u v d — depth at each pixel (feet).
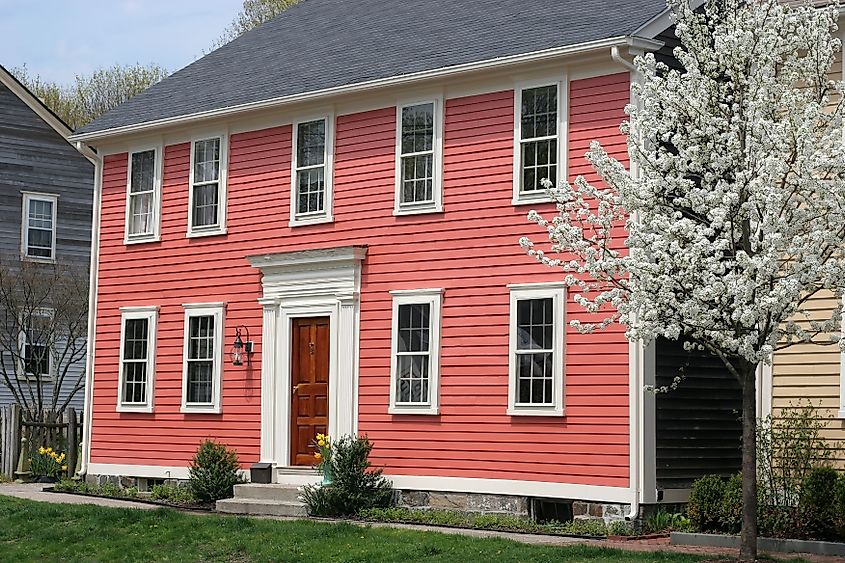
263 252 77.36
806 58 49.93
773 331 47.44
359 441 68.69
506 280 65.98
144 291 83.76
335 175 74.18
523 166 65.98
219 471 74.18
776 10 49.90
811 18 50.44
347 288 72.43
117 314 85.15
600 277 50.19
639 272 47.50
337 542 54.49
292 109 76.33
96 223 86.99
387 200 71.46
